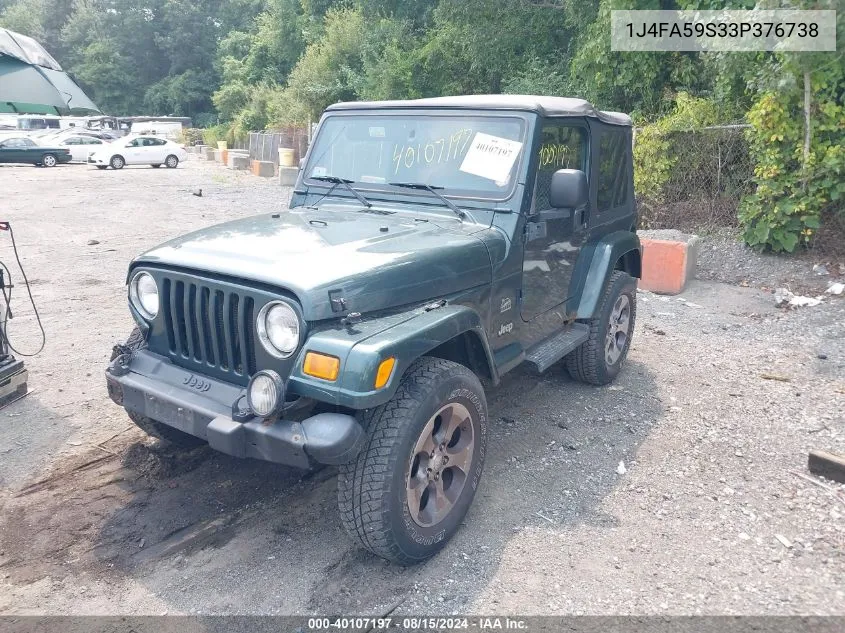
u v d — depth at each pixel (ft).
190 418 10.59
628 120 18.20
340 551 11.31
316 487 13.24
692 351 20.94
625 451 14.65
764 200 28.14
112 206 51.88
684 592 10.29
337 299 9.80
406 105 14.44
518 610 9.93
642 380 18.60
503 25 52.90
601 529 11.86
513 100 13.62
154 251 11.93
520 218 12.93
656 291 27.53
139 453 14.46
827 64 25.41
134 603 10.12
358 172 14.62
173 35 191.83
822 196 26.68
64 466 13.92
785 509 12.46
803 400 17.25
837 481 13.30
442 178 13.65
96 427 15.58
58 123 138.41
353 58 85.30
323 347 9.53
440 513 11.04
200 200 56.13
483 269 12.27
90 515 12.30
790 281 26.94
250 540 11.60
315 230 12.18
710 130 31.01
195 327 11.23
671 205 32.45
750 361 20.04
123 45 196.24
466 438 11.55
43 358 19.74
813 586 10.41
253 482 13.42
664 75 40.16
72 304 25.25
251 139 96.73
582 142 15.57
